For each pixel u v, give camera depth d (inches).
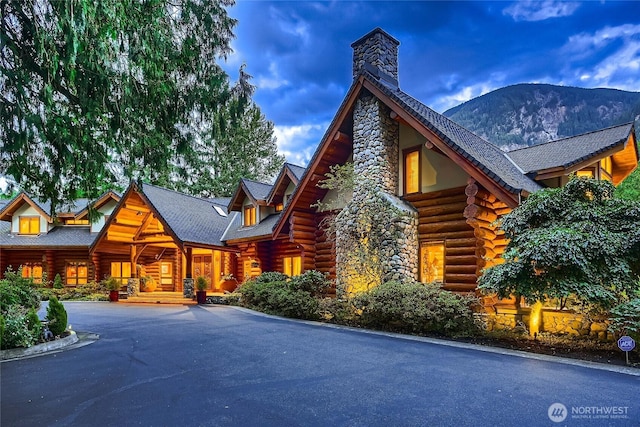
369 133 474.9
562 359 243.6
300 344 297.1
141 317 473.7
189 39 247.0
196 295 672.4
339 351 271.7
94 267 888.9
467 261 407.5
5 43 180.5
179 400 175.8
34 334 299.0
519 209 304.0
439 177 444.5
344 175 503.5
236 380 205.2
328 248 553.3
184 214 774.5
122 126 235.1
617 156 525.7
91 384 202.2
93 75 209.8
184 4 240.1
